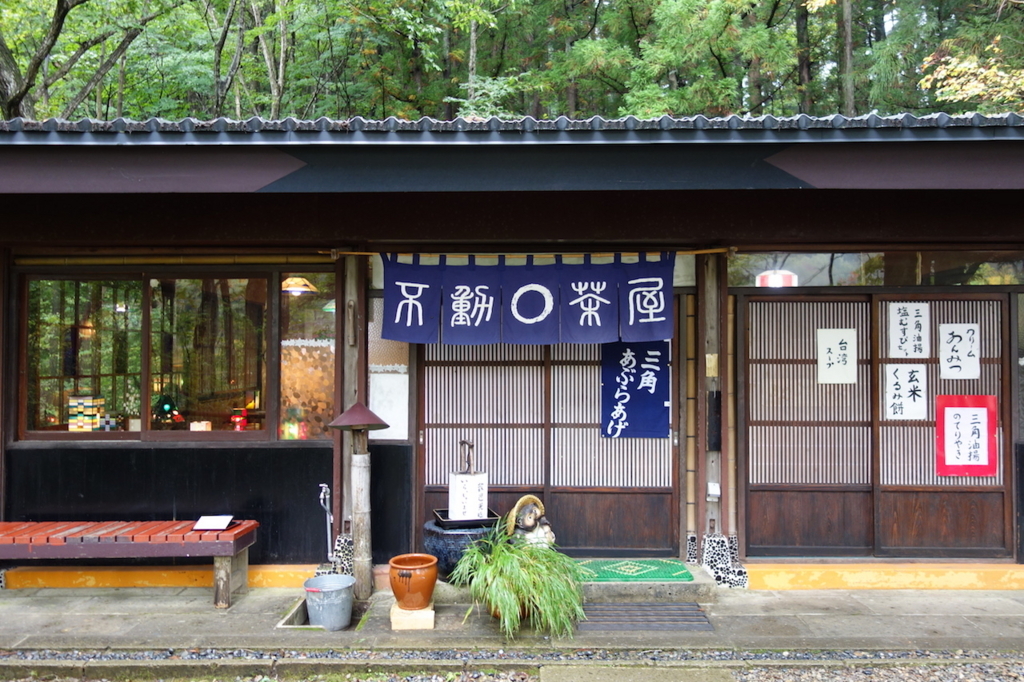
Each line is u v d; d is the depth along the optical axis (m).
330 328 6.18
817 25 16.59
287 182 4.75
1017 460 6.10
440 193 5.74
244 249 6.13
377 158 4.70
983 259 6.14
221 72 15.75
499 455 6.35
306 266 6.17
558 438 6.36
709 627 5.08
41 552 5.27
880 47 12.96
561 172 4.76
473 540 5.52
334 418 6.10
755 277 6.19
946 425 6.16
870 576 6.00
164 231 5.82
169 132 4.42
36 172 4.64
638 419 6.29
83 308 6.22
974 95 10.56
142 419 6.15
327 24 13.66
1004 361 6.14
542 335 5.92
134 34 12.36
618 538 6.30
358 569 5.56
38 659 4.59
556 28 15.12
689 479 6.21
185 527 5.63
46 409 6.21
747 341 6.23
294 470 6.09
